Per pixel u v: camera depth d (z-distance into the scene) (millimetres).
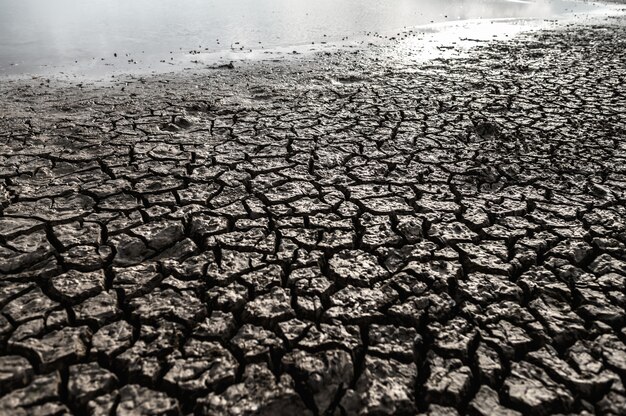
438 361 1994
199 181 3510
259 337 2094
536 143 4188
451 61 7629
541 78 6383
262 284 2416
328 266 2576
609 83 6047
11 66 7359
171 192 3326
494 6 15898
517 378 1910
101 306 2238
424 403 1836
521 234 2836
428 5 16125
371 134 4453
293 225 2945
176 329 2125
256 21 12195
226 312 2236
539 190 3367
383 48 8930
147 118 4902
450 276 2486
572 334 2113
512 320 2199
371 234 2863
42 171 3639
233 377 1903
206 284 2420
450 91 5852
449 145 4176
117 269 2498
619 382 1868
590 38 9625
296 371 1943
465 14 13891
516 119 4809
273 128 4613
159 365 1948
